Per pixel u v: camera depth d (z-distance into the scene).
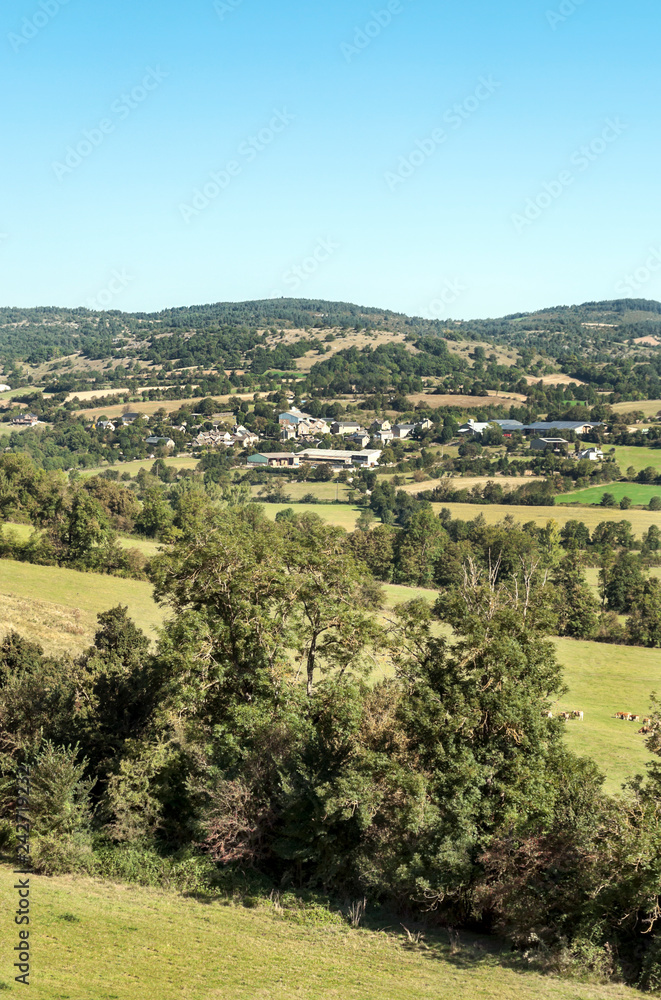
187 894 23.77
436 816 23.14
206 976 16.89
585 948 20.66
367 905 24.25
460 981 18.56
